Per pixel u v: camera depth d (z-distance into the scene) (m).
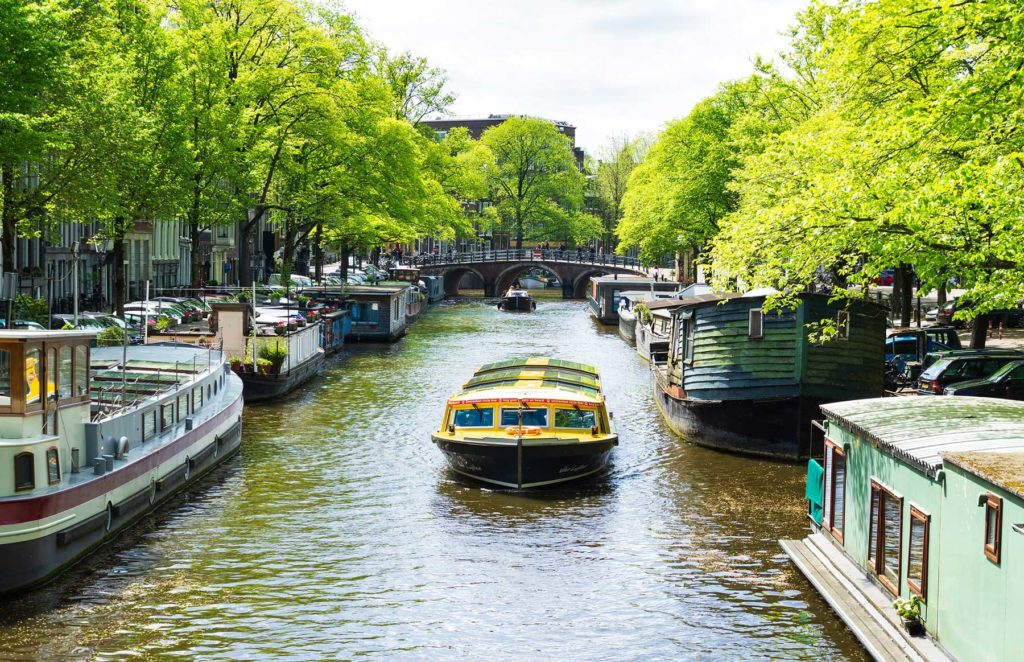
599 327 68.12
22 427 16.88
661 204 58.00
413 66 74.38
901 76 19.89
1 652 14.62
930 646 12.90
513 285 116.44
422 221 74.38
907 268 37.69
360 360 47.84
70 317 35.44
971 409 16.14
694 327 28.50
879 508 14.93
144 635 15.31
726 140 51.00
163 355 28.81
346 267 74.75
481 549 19.52
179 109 37.41
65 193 31.75
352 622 15.98
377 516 21.66
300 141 52.41
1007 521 10.92
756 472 25.25
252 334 38.28
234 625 15.76
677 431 30.16
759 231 18.80
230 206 48.75
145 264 60.84
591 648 15.02
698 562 18.61
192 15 43.81
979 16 16.39
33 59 26.20
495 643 15.24
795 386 25.64
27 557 16.42
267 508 22.05
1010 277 16.25
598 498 23.12
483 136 110.94
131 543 19.42
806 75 38.03
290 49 50.09
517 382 28.50
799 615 16.06
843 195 17.66
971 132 17.55
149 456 20.80
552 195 112.25
